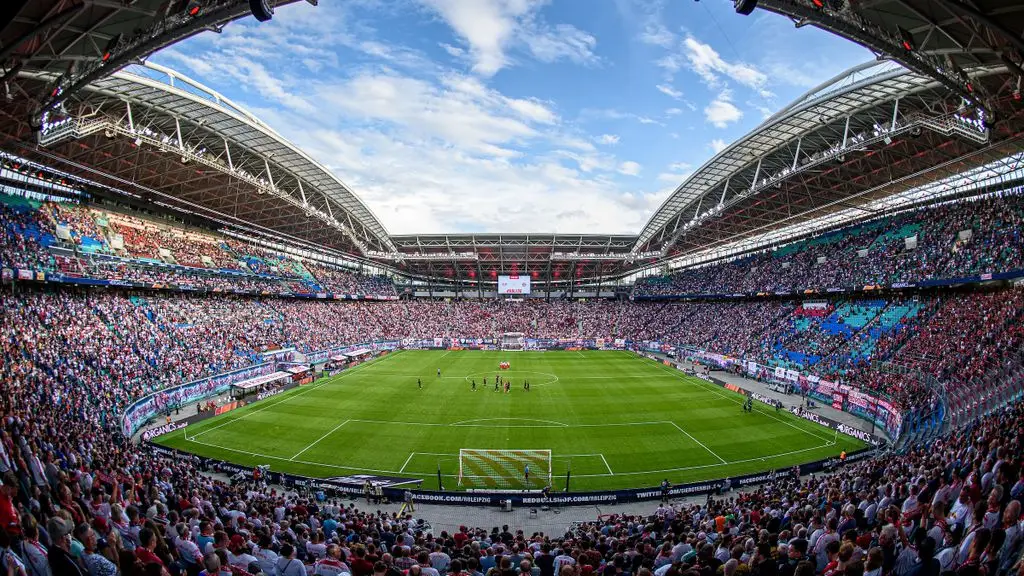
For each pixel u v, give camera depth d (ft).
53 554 23.94
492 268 391.86
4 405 81.10
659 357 278.87
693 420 143.84
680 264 388.78
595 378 211.82
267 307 256.73
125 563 24.47
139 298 189.88
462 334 337.93
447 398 170.71
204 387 165.68
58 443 67.00
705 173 215.72
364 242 332.60
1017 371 111.24
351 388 187.01
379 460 111.55
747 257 324.80
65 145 147.13
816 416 142.92
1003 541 26.48
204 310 213.87
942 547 32.27
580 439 126.52
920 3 68.18
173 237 232.73
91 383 128.16
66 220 182.80
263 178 212.43
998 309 149.48
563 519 85.87
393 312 347.36
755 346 237.45
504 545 54.95
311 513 70.13
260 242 297.33
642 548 48.60
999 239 167.94
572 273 395.75
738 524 60.18
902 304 193.36
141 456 86.99
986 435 67.26
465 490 94.07
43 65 87.66
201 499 64.64
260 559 39.42
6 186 168.55
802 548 33.45
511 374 220.64
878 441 120.37
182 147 150.51
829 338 206.49
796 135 168.14
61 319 148.05
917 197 206.59
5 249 148.87
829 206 223.92
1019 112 113.80
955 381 129.08
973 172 169.89
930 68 79.00
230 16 66.90
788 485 86.38
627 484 100.48
